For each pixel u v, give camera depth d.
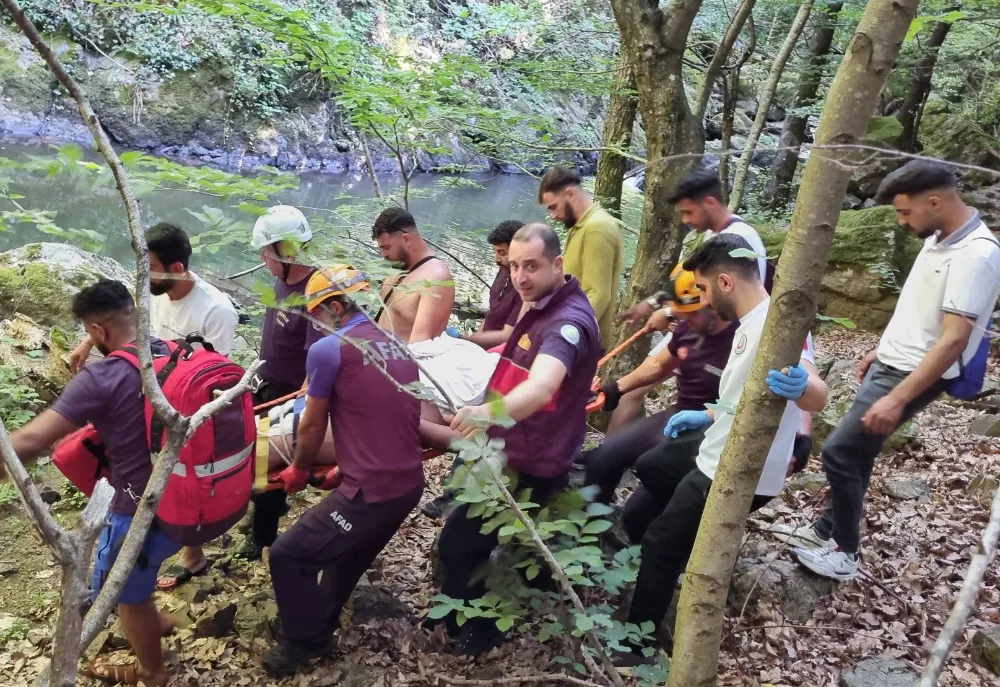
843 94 1.35
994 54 14.28
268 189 1.68
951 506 4.17
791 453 2.72
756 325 2.49
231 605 3.12
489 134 5.59
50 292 5.40
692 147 4.36
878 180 12.85
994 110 15.63
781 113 18.92
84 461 2.55
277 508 3.52
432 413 3.18
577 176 4.08
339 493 2.73
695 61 7.95
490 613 2.24
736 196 6.02
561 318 2.72
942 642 1.11
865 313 7.93
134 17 15.16
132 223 1.30
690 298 3.15
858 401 3.26
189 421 1.36
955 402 5.68
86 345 3.82
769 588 3.28
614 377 4.79
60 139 14.90
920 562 3.63
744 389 1.61
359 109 4.96
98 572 2.50
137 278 1.32
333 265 2.04
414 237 3.47
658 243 4.58
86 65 15.18
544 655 2.90
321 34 4.41
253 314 4.99
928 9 6.93
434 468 4.63
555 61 6.33
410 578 3.50
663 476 3.06
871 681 2.75
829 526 3.44
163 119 16.08
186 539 2.50
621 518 3.43
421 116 4.93
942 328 2.96
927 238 3.07
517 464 2.84
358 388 2.68
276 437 3.19
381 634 3.06
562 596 2.35
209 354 2.53
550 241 2.73
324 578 3.04
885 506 4.17
